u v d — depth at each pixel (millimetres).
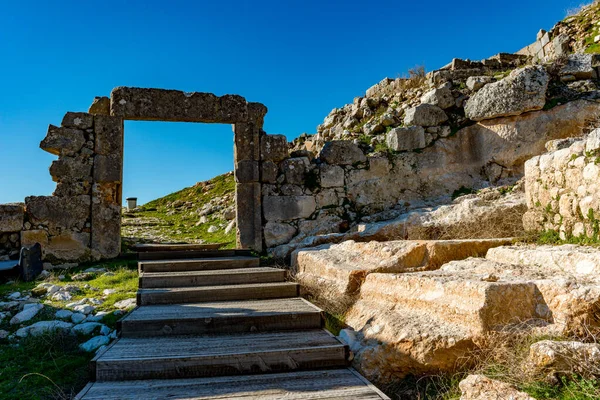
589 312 3180
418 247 5410
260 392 3070
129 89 8578
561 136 8469
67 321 4910
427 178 9141
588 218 5094
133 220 13758
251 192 8820
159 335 4121
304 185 9016
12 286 6320
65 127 8344
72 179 8250
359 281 5223
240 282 5773
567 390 2688
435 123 9406
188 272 6078
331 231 8656
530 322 3367
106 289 6082
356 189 9086
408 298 4152
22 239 7891
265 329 4273
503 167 8797
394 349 3637
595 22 12273
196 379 3340
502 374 2984
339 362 3641
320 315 4383
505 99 8664
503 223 6848
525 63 11164
